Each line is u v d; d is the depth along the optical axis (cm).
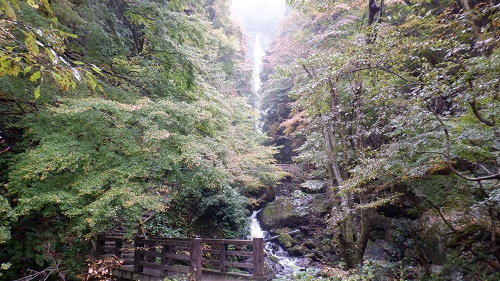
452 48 430
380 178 643
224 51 1845
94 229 469
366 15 1055
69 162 438
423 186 689
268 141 2127
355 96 655
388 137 646
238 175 1061
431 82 420
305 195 1444
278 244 1255
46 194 438
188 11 1413
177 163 509
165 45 831
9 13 172
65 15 634
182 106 590
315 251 1150
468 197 670
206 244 752
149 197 479
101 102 501
